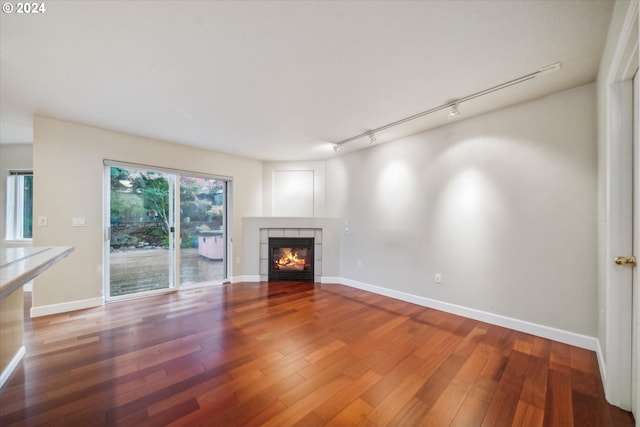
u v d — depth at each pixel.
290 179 5.07
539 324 2.49
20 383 1.76
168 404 1.58
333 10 1.43
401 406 1.58
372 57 1.88
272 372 1.91
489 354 2.17
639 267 1.06
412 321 2.88
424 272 3.40
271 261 4.80
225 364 2.01
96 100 2.56
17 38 1.65
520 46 1.76
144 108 2.75
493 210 2.78
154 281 3.94
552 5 1.41
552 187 2.42
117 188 3.63
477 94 2.42
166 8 1.42
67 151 3.14
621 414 1.51
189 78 2.16
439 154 3.25
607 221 1.66
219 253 4.66
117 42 1.71
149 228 3.89
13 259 1.49
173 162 3.98
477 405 1.59
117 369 1.93
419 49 1.79
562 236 2.37
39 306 2.99
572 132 2.31
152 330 2.62
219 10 1.43
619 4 1.34
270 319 2.93
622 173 1.59
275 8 1.42
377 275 4.01
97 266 3.34
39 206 3.00
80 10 1.42
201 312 3.14
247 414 1.50
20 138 3.86
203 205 4.47
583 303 2.27
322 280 4.68
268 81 2.21
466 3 1.40
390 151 3.85
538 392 1.70
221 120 3.07
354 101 2.58
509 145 2.67
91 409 1.53
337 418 1.48
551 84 2.25
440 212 3.23
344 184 4.60
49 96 2.48
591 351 2.21
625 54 1.35
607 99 1.66
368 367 1.98
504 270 2.71
